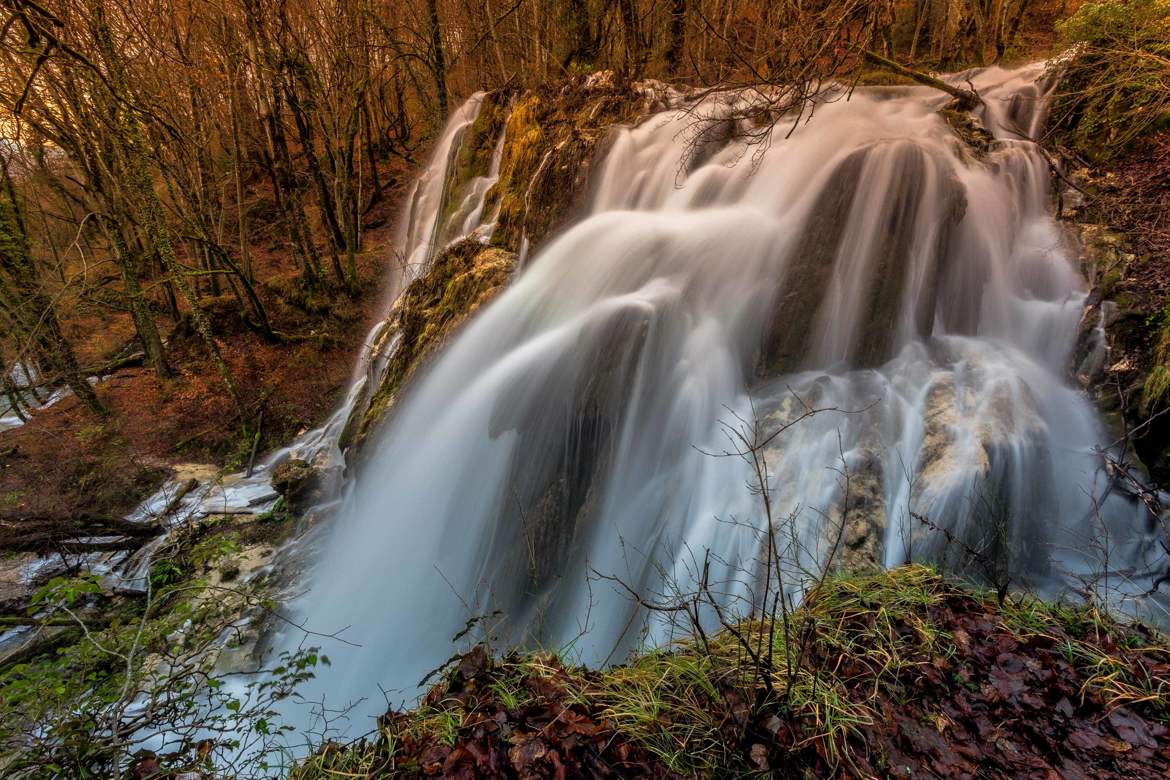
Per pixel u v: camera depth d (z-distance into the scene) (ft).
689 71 41.04
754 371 21.67
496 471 21.68
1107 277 21.27
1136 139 25.57
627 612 17.34
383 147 76.38
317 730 16.53
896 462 17.24
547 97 34.19
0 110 34.91
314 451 34.94
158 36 41.75
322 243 61.11
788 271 21.59
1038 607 10.32
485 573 20.58
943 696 8.54
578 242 25.40
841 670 8.97
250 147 66.54
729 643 9.83
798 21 18.29
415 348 28.09
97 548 26.86
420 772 7.77
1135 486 17.24
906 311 20.43
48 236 52.47
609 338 21.06
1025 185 25.07
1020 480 16.58
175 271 33.94
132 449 35.55
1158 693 8.33
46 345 37.22
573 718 8.22
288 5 45.57
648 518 19.36
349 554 24.71
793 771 7.45
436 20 52.39
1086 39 27.96
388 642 20.57
